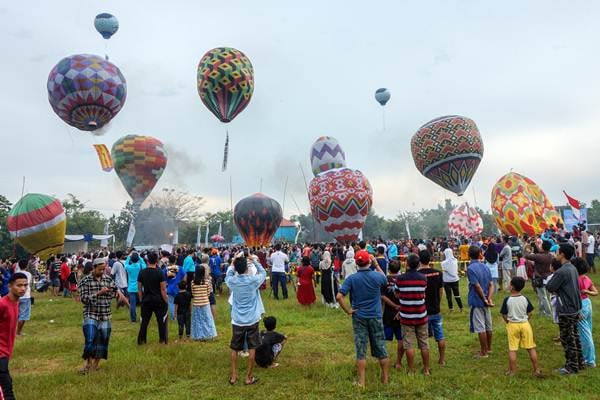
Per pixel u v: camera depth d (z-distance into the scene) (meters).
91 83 20.94
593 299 12.48
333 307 13.05
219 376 6.85
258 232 28.02
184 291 9.77
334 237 25.06
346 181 24.61
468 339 8.61
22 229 21.62
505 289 14.81
